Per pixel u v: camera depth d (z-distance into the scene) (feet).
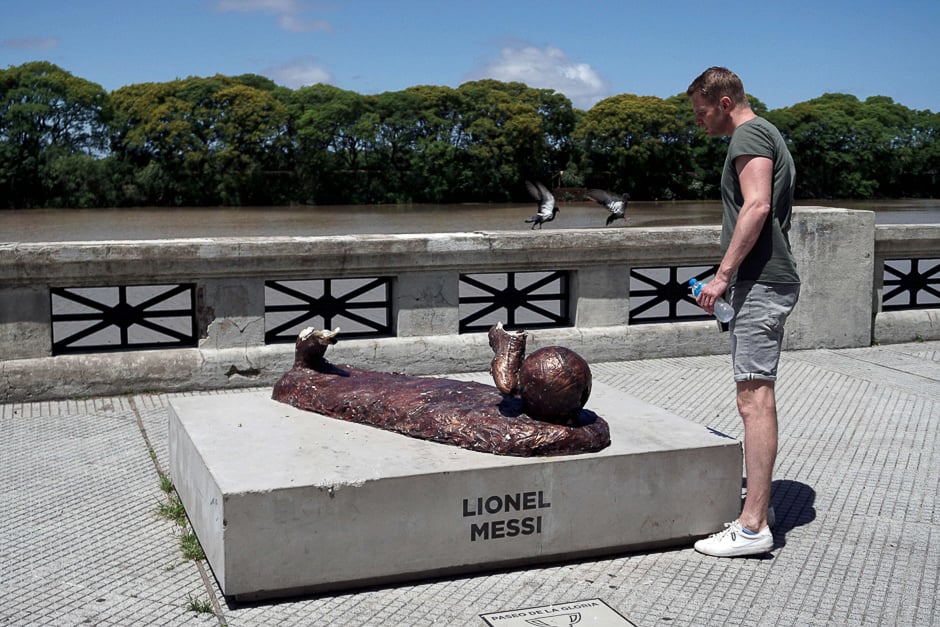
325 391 17.03
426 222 180.96
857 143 275.39
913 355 31.63
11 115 228.84
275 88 270.26
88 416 23.58
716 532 15.53
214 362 26.32
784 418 23.85
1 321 24.76
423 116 247.50
